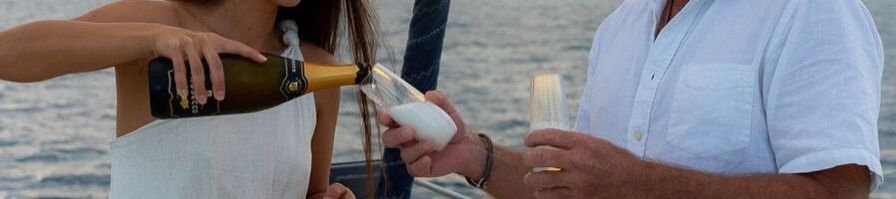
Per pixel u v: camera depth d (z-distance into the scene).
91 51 1.67
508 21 19.95
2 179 8.69
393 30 11.16
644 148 1.93
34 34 1.70
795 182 1.73
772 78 1.79
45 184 8.53
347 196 2.10
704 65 1.85
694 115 1.84
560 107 1.65
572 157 1.61
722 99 1.82
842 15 1.76
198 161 1.88
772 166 1.82
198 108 1.65
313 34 2.15
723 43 1.85
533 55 16.05
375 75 1.74
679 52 1.89
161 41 1.64
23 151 9.54
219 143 1.89
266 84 1.71
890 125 8.48
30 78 1.72
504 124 11.47
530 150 1.64
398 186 2.49
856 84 1.72
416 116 1.68
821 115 1.72
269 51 2.03
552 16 20.48
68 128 10.38
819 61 1.74
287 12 2.10
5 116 10.88
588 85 2.16
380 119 1.73
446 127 1.70
